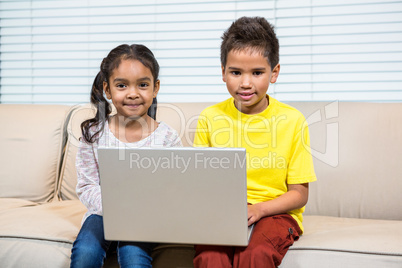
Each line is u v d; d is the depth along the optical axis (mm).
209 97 2219
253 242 1133
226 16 2180
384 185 1593
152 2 2248
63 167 1813
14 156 1789
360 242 1210
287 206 1294
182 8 2217
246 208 1046
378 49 2047
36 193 1754
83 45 2324
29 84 2381
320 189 1642
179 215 1075
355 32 2059
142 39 2264
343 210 1611
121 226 1109
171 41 2242
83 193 1331
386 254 1158
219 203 1052
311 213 1640
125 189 1078
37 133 1817
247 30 1313
